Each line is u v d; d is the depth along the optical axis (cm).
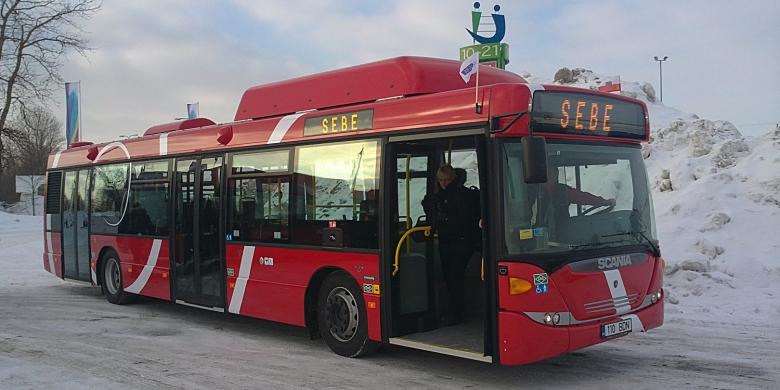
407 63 704
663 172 1636
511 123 570
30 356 744
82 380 641
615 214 638
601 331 593
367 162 695
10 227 3919
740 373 634
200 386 619
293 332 884
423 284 700
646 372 643
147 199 1044
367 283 686
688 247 1180
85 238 1210
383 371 666
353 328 716
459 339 652
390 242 669
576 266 584
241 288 847
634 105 681
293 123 793
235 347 789
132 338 847
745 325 835
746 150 1593
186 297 951
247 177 851
